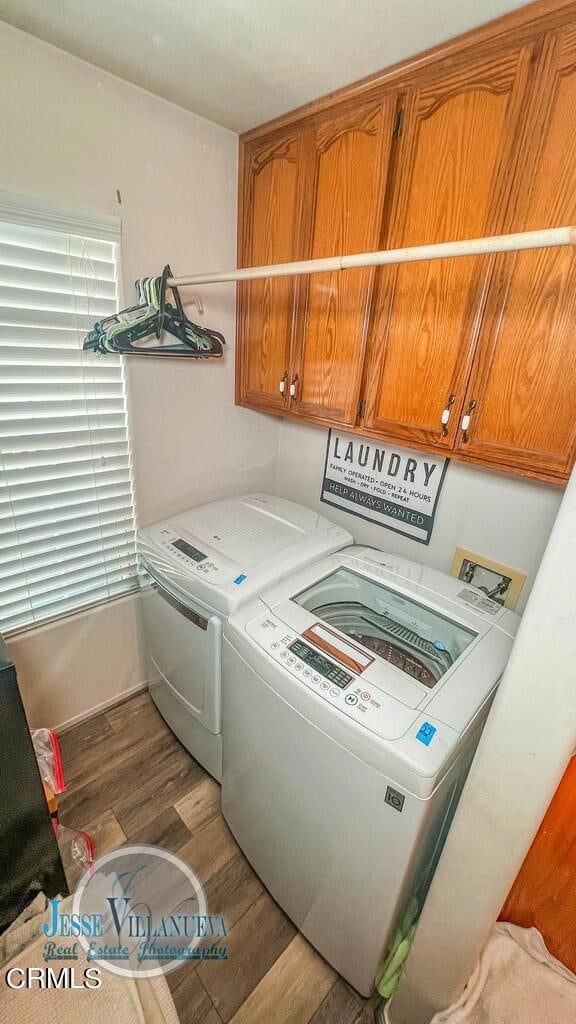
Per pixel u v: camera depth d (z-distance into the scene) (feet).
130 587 6.08
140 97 4.19
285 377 5.18
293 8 2.99
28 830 3.19
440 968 3.20
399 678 3.26
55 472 4.91
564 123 2.74
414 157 3.48
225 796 4.85
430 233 3.53
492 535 4.67
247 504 6.06
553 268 2.95
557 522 1.94
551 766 2.24
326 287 4.42
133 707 6.49
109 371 4.91
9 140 3.64
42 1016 2.14
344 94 3.79
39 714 5.71
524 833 2.47
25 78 3.57
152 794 5.37
